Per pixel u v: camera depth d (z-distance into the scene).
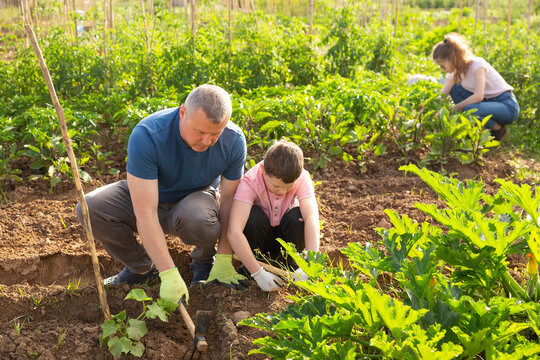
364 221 4.14
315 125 5.36
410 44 10.16
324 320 2.35
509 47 7.68
